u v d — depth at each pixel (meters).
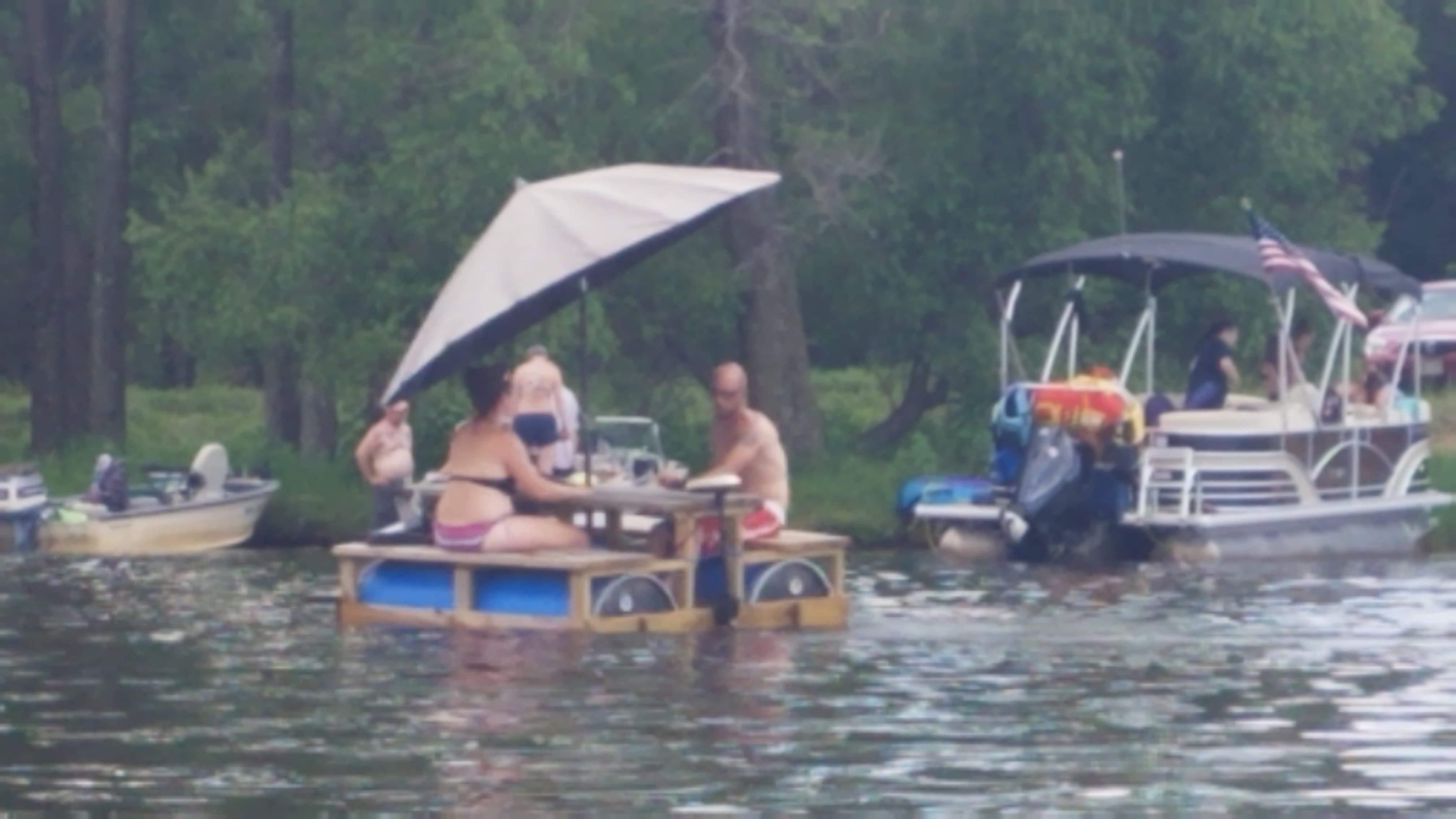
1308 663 46.25
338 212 89.50
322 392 104.25
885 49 93.88
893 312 96.31
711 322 92.69
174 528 78.69
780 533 53.53
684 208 51.94
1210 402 76.25
